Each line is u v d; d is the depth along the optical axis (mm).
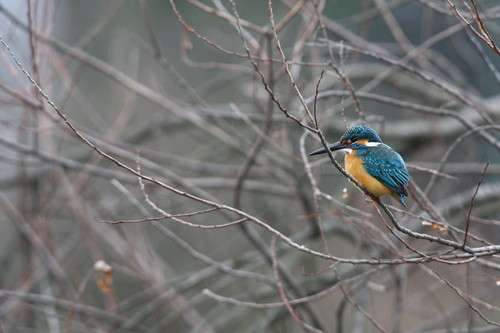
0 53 10203
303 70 15539
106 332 12250
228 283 13414
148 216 10555
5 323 13352
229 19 10133
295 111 12914
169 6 19266
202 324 12891
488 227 14258
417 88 15742
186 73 19500
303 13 11945
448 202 13352
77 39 19562
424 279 16469
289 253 14211
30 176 14523
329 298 17062
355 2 19562
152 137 15750
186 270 16109
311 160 14789
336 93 10039
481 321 16062
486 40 6555
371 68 16047
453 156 17344
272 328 13289
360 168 8367
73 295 12852
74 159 15898
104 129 15562
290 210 14633
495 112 14164
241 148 13938
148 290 12555
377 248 12250
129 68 17953
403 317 17062
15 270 15617
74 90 14141
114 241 14008
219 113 13766
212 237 16891
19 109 13164
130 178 12984
